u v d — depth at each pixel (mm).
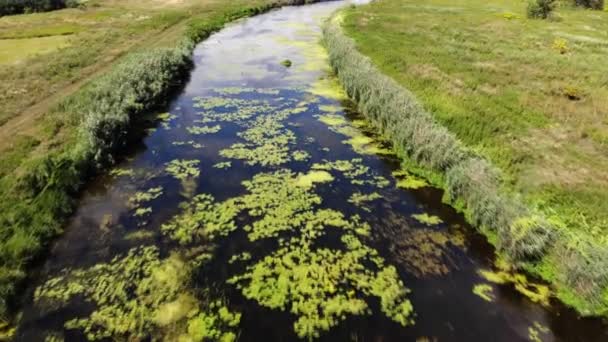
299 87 22844
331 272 9773
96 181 13453
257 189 13062
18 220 10578
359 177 13914
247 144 16109
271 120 18391
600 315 8461
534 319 8555
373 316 8602
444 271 9852
